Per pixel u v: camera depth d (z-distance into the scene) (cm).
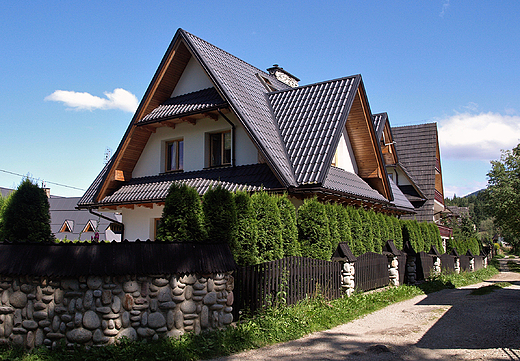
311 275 1033
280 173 1198
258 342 721
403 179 2822
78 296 654
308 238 1160
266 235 1002
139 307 672
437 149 3281
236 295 843
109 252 670
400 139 3198
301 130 1394
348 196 1366
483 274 2522
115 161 1590
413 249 1756
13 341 666
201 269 723
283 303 907
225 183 1330
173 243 722
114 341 650
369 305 1107
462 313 1035
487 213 3716
